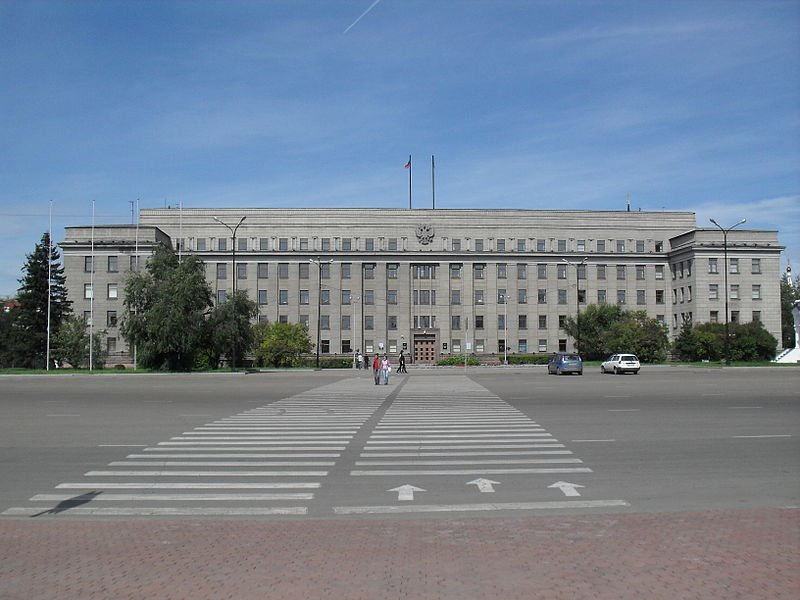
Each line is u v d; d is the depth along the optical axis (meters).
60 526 9.33
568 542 8.24
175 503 10.77
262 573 7.21
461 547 8.07
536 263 100.75
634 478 12.39
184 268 65.94
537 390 36.81
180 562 7.62
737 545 8.06
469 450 15.44
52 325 80.81
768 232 96.06
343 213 100.12
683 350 85.62
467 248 100.94
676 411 24.33
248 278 98.12
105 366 84.38
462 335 99.12
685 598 6.40
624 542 8.23
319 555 7.82
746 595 6.46
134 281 65.69
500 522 9.32
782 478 12.39
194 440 17.22
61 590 6.78
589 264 101.19
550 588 6.68
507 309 99.56
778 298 95.38
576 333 92.81
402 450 15.47
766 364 73.31
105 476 12.79
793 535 8.50
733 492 11.31
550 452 15.13
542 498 10.91
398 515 9.94
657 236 103.56
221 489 11.69
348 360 86.12
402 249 100.12
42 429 19.70
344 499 10.95
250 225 99.56
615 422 20.81
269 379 53.41
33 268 80.56
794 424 20.28
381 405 27.56
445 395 33.41
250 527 9.19
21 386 43.97
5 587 6.88
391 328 98.69
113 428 19.89
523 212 101.81
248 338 68.75
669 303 101.62
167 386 43.53
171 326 63.06
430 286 99.69
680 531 8.72
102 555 7.92
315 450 15.53
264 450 15.58
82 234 91.00
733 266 95.19
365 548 8.08
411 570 7.24
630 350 81.94
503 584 6.80
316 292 98.31
